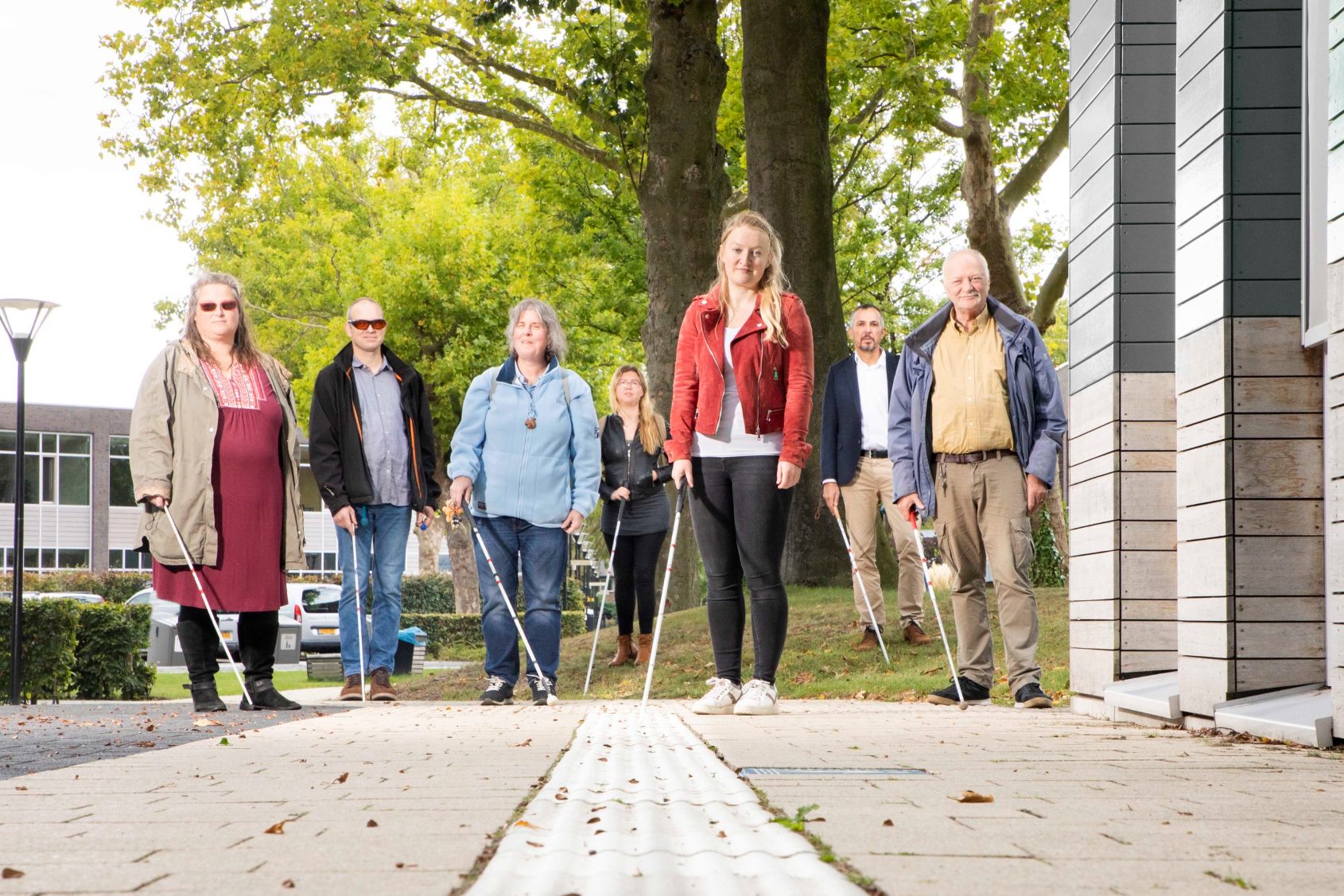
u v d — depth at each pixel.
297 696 11.54
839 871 2.08
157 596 7.26
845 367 10.09
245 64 22.08
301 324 39.19
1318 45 5.09
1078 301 7.15
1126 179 6.57
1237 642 5.14
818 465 15.21
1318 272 5.07
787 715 6.52
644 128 19.95
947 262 7.21
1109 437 6.54
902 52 21.48
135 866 2.17
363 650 8.73
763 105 15.92
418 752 4.42
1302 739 4.52
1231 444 5.20
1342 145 4.49
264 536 7.37
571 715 6.75
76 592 40.38
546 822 2.64
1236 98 5.27
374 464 8.57
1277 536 5.17
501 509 7.93
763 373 6.38
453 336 35.38
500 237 35.09
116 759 4.15
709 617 6.72
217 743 4.80
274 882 2.02
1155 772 3.67
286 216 40.66
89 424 57.00
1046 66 22.59
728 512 6.57
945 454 7.18
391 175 25.80
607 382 34.91
